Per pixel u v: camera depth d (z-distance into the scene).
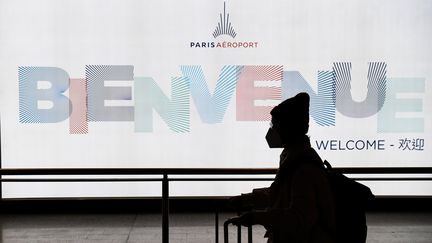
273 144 2.46
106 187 6.91
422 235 5.91
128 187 6.92
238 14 6.85
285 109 2.35
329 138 6.97
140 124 6.88
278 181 2.35
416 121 6.96
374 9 6.88
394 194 7.04
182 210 6.91
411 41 6.91
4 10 6.71
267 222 2.23
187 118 6.91
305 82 6.92
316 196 2.25
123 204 6.91
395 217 6.71
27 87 6.78
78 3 6.76
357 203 2.32
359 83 6.93
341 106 6.94
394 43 6.91
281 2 6.86
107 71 6.82
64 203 6.88
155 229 6.14
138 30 6.82
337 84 6.92
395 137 6.98
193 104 6.89
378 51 6.91
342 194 2.32
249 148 6.95
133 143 6.89
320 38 6.89
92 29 6.79
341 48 6.91
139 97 6.86
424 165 7.00
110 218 6.65
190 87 6.88
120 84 6.84
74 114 6.84
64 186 6.91
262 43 6.88
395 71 6.93
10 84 6.77
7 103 6.78
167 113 6.89
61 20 6.77
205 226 6.26
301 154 2.31
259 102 6.92
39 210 6.87
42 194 6.89
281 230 2.21
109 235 5.88
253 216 2.25
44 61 6.79
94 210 6.91
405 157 7.00
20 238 5.76
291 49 6.89
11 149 6.81
